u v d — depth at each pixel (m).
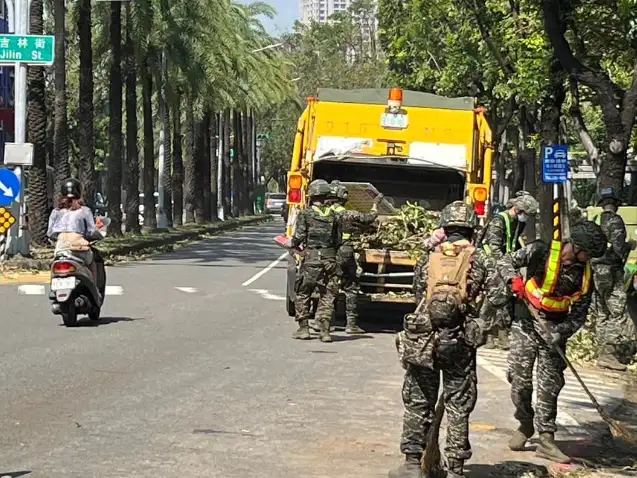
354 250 15.58
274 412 9.77
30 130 28.30
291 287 17.33
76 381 10.98
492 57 29.97
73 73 60.84
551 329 8.11
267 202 99.69
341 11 100.31
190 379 11.35
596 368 13.23
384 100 17.30
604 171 16.75
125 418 9.28
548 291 8.08
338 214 14.89
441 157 17.08
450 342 7.00
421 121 17.16
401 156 17.06
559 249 8.02
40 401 9.91
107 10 38.41
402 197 17.59
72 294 15.09
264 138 104.81
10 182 23.25
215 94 53.47
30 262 24.86
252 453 8.16
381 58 88.62
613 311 12.38
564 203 23.97
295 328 16.14
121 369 11.82
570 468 8.09
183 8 42.75
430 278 7.09
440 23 33.19
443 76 33.28
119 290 21.61
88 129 33.59
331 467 7.80
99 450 8.09
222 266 30.06
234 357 13.04
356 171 17.53
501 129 34.91
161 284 23.44
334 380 11.62
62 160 31.30
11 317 16.45
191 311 18.05
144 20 38.34
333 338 15.21
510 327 8.25
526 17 23.53
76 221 15.41
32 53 25.03
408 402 7.21
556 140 22.47
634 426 9.83
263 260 33.47
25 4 26.64
